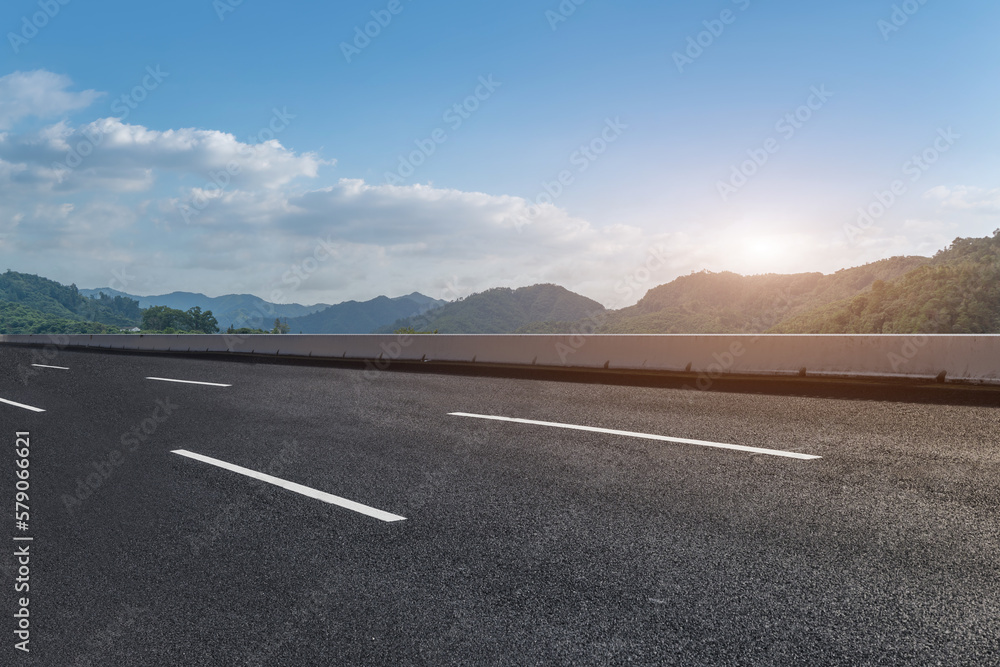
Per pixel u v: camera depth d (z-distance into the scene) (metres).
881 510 4.23
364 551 3.95
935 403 7.87
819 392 9.10
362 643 2.88
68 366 17.97
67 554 4.15
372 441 7.07
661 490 4.85
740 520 4.16
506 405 9.20
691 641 2.76
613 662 2.63
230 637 3.01
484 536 4.09
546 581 3.40
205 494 5.34
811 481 4.91
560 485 5.11
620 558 3.65
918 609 2.95
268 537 4.27
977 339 9.30
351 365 16.70
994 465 5.16
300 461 6.29
